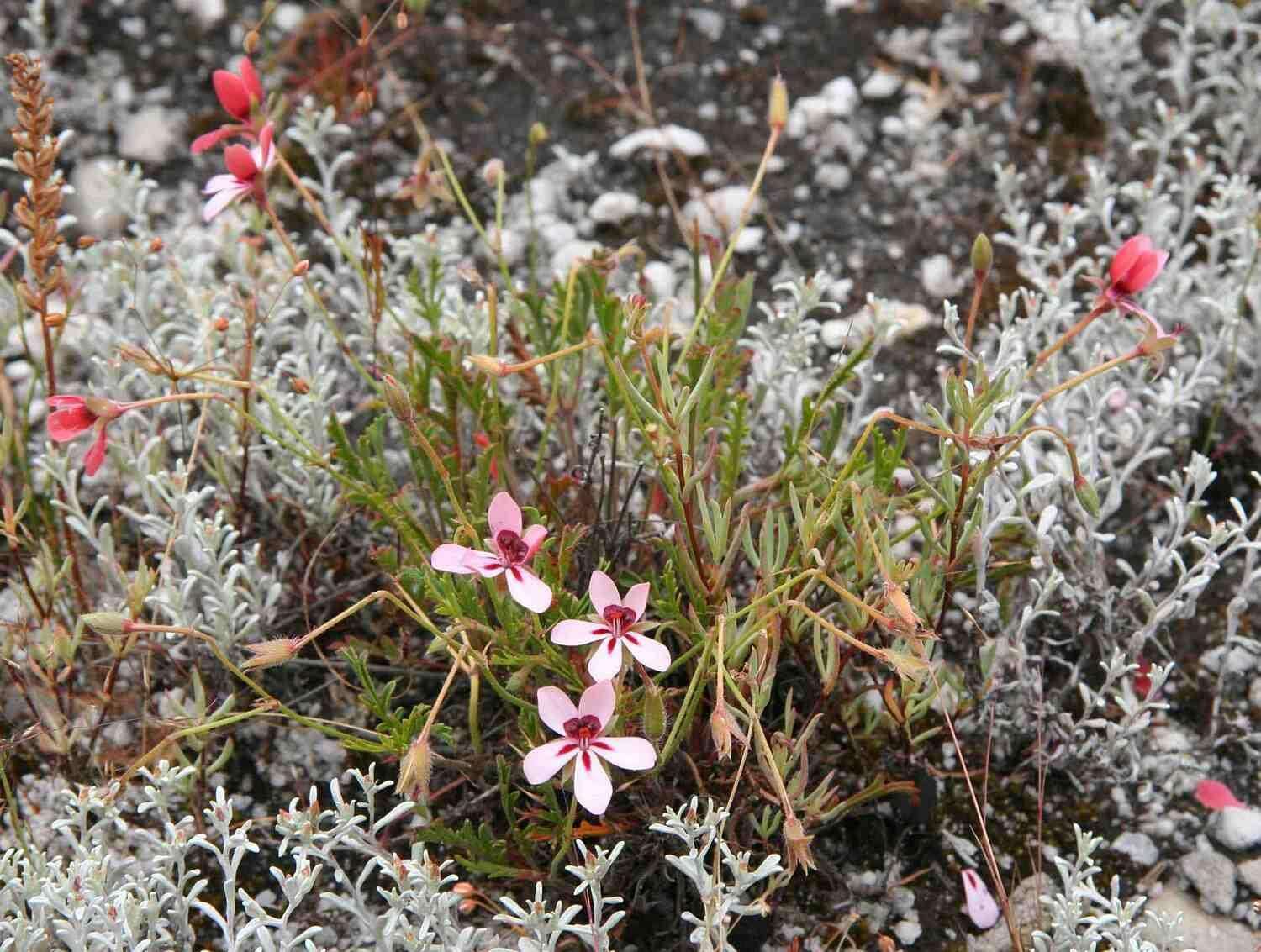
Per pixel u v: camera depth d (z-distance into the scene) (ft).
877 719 1.96
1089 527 1.99
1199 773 1.99
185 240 2.25
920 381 2.28
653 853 1.86
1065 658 2.06
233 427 2.10
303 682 2.02
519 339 2.04
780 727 1.94
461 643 1.83
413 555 1.94
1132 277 1.81
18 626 1.93
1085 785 1.98
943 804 1.97
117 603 1.99
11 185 2.43
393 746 1.79
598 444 1.94
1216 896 1.91
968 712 2.01
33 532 2.09
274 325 2.15
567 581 1.95
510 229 2.42
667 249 2.41
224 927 1.78
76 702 1.99
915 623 1.68
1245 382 2.21
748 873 1.72
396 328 2.19
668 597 1.81
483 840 1.82
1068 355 2.19
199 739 1.93
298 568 2.09
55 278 1.92
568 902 1.87
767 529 1.82
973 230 2.42
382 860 1.77
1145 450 2.06
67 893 1.77
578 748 1.70
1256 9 2.57
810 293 2.10
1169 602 1.95
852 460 1.80
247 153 1.92
